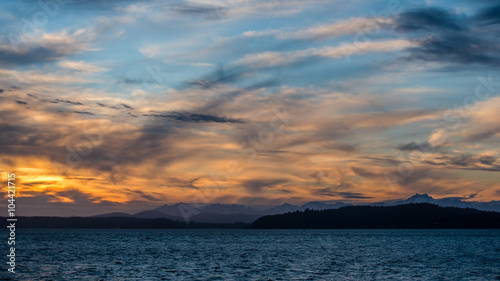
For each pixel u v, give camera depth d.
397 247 125.44
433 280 54.50
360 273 60.69
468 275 59.25
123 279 54.03
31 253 96.62
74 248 117.12
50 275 57.53
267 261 78.50
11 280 53.06
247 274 59.34
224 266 69.50
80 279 53.91
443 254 96.31
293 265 71.31
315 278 55.72
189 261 78.25
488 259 83.06
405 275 58.84
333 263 74.88
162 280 53.47
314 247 126.44
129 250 109.62
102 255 91.50
